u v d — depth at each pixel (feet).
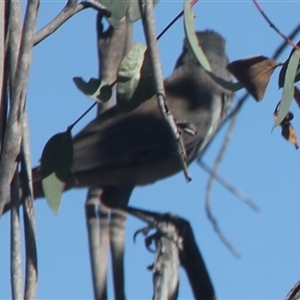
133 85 18.39
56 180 18.69
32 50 15.06
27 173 15.58
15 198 15.34
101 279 24.26
